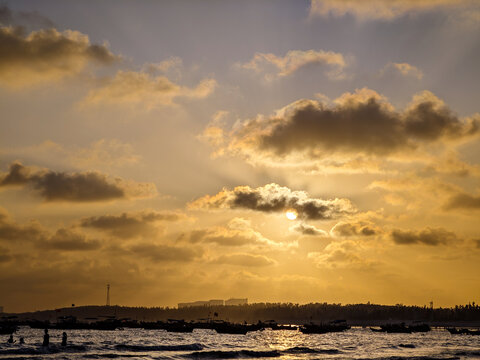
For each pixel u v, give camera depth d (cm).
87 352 16325
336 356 16088
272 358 15612
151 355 15612
